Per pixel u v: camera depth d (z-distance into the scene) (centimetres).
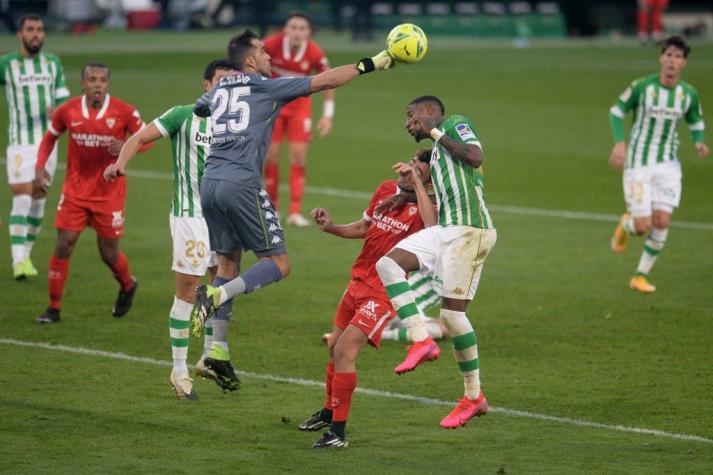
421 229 2573
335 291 3997
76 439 2416
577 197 6006
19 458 2275
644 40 15588
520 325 3559
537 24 17675
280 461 2302
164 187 6119
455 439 2483
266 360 3139
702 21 17250
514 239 4962
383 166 6906
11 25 15900
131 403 2703
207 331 2769
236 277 2570
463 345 2480
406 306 2450
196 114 2647
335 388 2409
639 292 4019
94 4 17088
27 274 4084
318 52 5344
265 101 2517
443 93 10262
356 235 2642
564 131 8244
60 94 4184
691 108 4041
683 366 3102
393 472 2242
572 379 2977
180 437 2452
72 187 3438
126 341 3297
